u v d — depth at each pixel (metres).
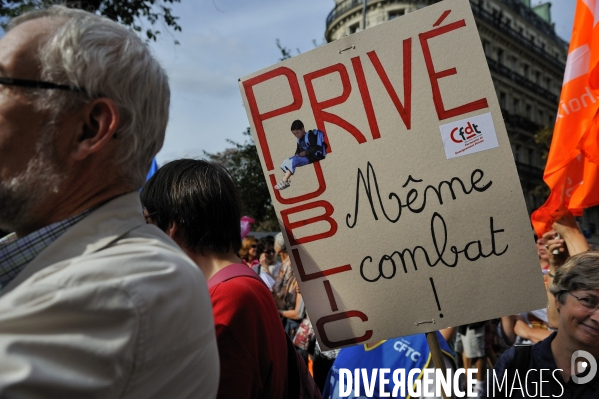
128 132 0.99
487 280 1.55
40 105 0.92
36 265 0.87
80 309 0.79
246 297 1.38
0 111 0.92
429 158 1.57
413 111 1.57
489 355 3.88
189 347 0.93
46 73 0.92
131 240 0.94
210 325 1.01
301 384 1.58
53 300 0.78
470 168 1.55
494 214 1.54
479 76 1.52
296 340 4.12
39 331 0.77
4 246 0.91
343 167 1.62
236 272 1.47
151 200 1.60
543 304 1.52
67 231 0.91
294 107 1.65
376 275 1.61
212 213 1.54
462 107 1.54
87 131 0.97
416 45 1.56
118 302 0.81
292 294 5.08
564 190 2.31
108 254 0.88
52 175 0.95
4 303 0.78
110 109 0.96
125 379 0.81
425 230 1.58
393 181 1.59
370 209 1.61
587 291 1.72
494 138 1.53
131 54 1.00
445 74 1.55
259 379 1.36
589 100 2.13
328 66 1.62
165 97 1.10
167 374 0.88
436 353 1.60
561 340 1.81
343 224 1.62
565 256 2.78
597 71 2.11
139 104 1.01
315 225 1.64
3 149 0.93
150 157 1.09
